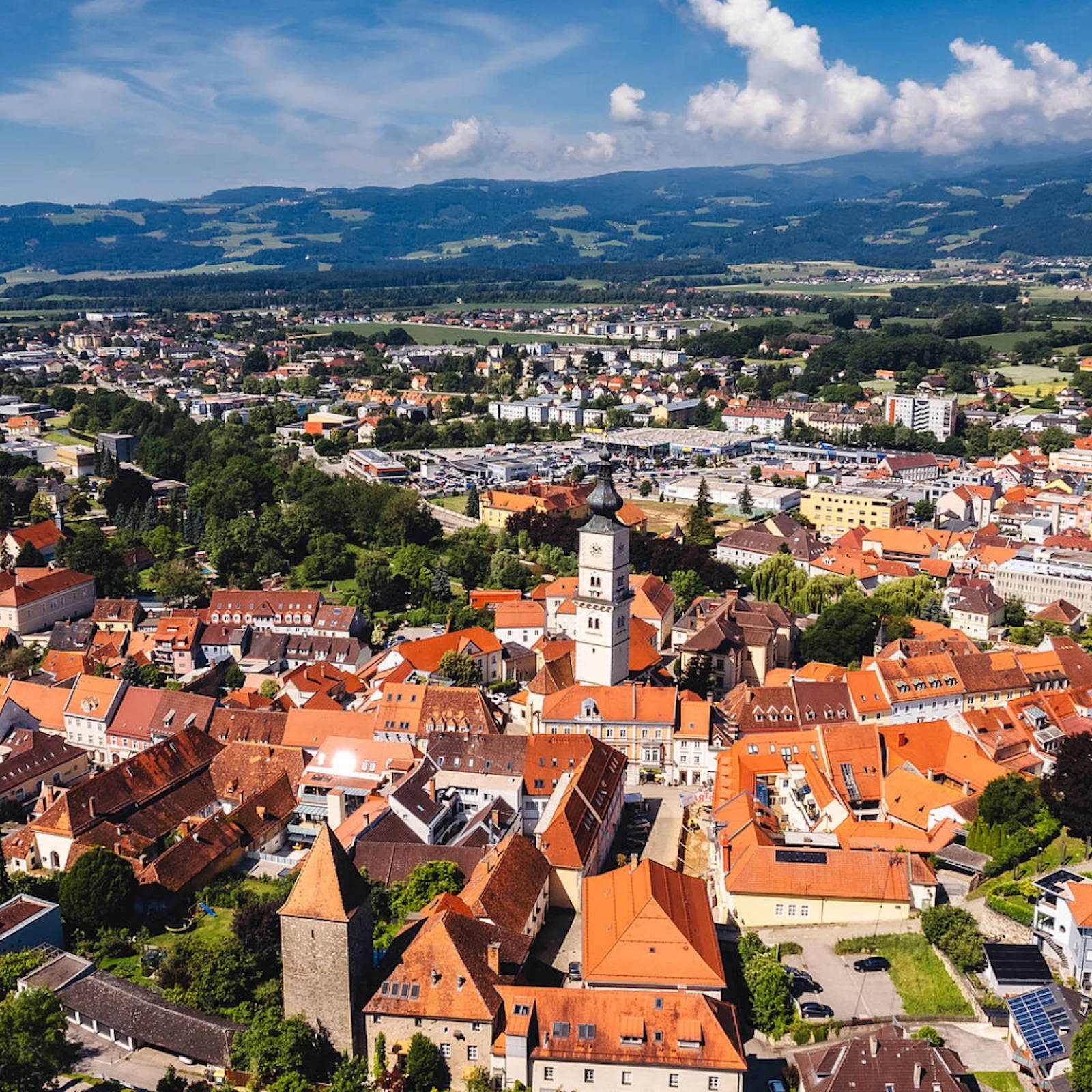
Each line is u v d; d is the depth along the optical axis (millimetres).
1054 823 173000
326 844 132125
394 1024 129875
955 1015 135375
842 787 199500
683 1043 122938
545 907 164750
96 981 150500
